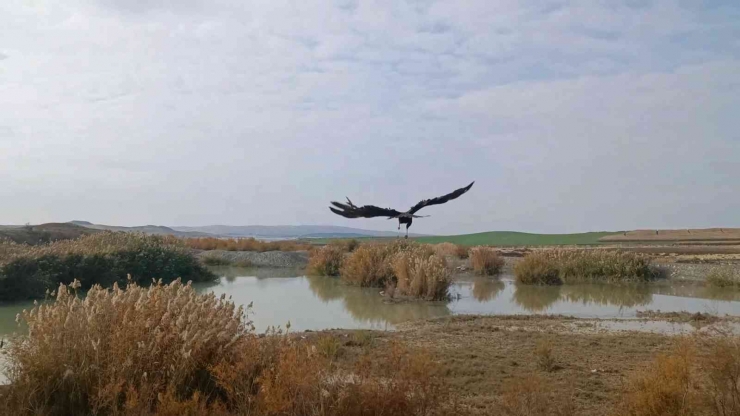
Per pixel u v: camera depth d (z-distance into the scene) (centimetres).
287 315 1772
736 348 752
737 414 695
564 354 1180
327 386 666
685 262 3175
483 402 840
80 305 827
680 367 729
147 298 832
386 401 649
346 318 1723
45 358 725
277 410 635
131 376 715
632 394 747
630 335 1403
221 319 814
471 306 1988
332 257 3119
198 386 730
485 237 8319
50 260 2206
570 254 2895
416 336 1382
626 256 2847
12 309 1805
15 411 677
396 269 2320
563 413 730
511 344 1287
